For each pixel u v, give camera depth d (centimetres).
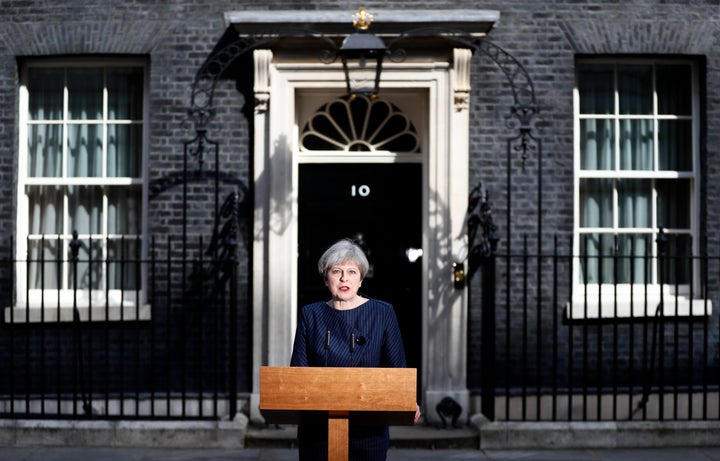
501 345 789
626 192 827
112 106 820
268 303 776
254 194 782
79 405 783
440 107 782
